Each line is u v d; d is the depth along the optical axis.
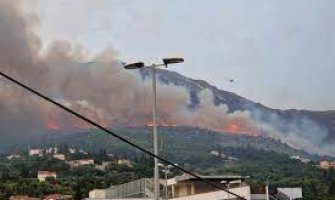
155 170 55.44
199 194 109.44
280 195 125.75
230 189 106.44
